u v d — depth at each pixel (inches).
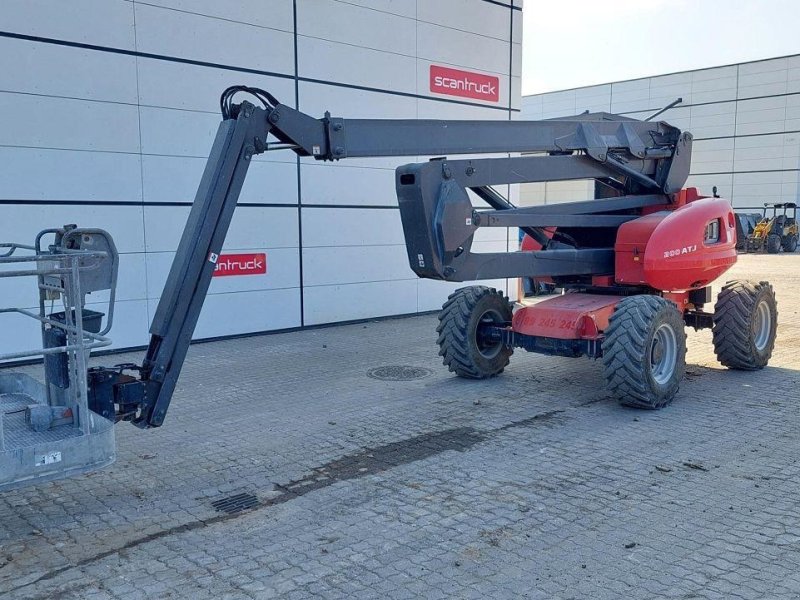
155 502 175.3
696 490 177.6
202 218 179.2
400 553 147.3
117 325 345.7
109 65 334.0
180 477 191.3
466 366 288.4
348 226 433.7
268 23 386.9
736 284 307.3
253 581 136.6
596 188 321.4
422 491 179.8
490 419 240.1
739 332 294.8
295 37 398.9
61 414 157.6
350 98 427.8
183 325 176.7
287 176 402.0
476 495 176.6
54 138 320.8
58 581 137.6
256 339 390.0
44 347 172.2
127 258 346.3
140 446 216.1
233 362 331.6
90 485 186.2
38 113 315.6
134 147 344.8
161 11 347.9
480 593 131.2
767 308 309.3
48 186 320.8
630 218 289.3
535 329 269.7
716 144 1464.1
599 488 179.6
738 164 1439.5
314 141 201.9
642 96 1536.7
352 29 423.8
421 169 224.5
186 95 359.9
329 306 430.0
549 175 264.1
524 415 244.4
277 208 399.9
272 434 226.5
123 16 336.5
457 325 287.0
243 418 244.1
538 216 259.4
